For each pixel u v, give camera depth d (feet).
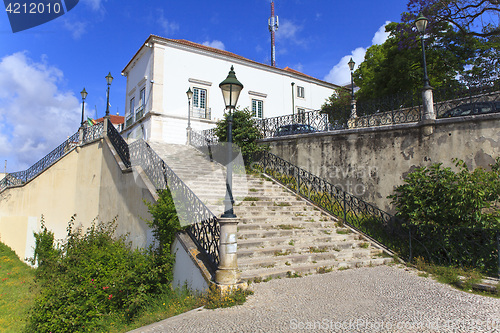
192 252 18.92
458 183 21.29
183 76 68.90
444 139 27.27
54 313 18.06
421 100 29.94
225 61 75.82
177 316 14.08
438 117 29.12
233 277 15.88
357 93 74.02
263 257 20.30
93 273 20.36
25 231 50.57
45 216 47.01
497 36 50.60
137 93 73.92
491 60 53.78
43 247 38.70
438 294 15.44
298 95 88.43
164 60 67.00
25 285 32.48
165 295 19.16
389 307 13.66
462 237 20.16
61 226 43.60
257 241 21.62
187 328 12.27
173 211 21.47
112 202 33.32
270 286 16.75
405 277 18.51
